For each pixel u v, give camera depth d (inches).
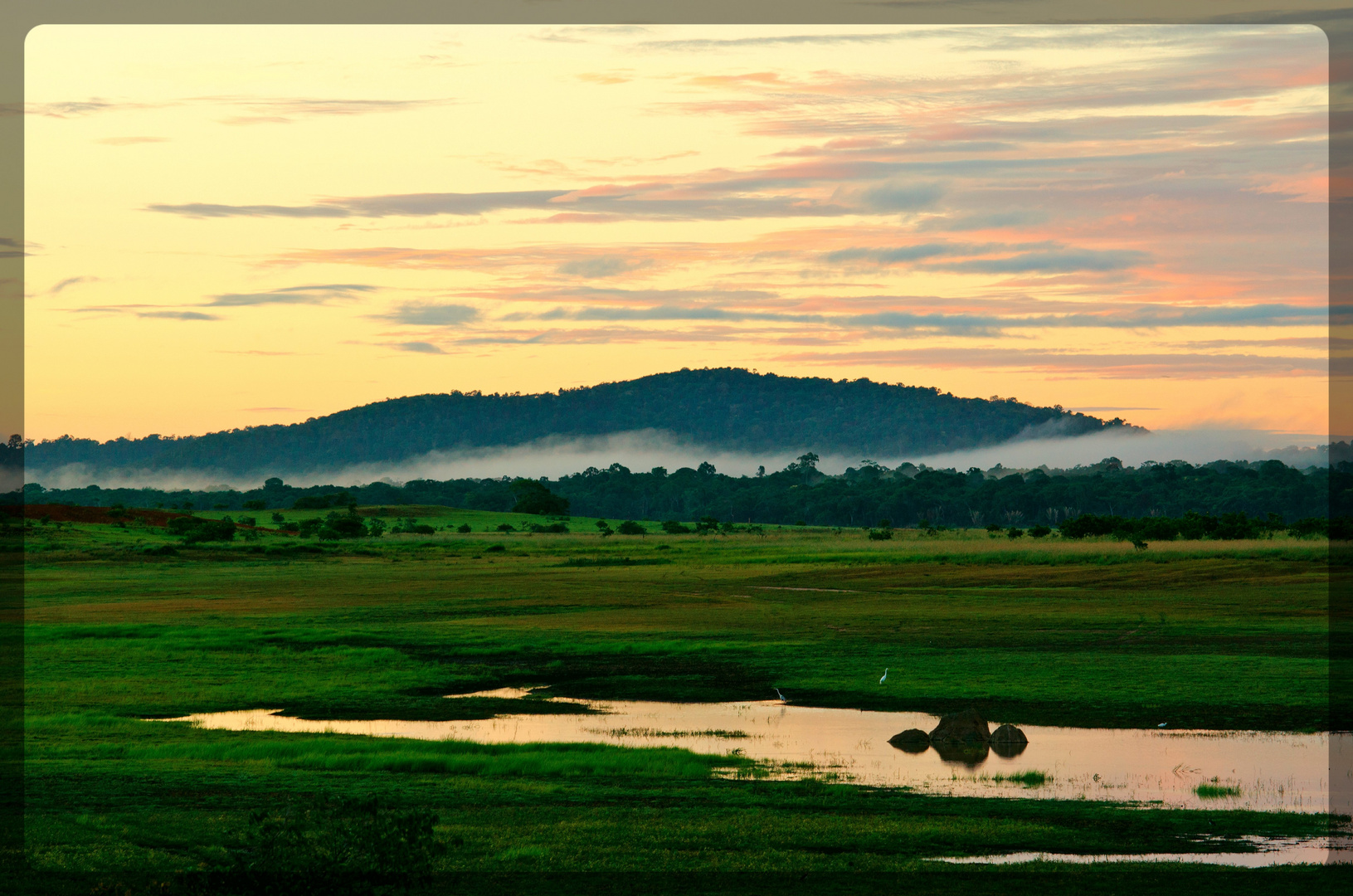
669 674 2091.5
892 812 1081.4
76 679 1968.5
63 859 833.5
